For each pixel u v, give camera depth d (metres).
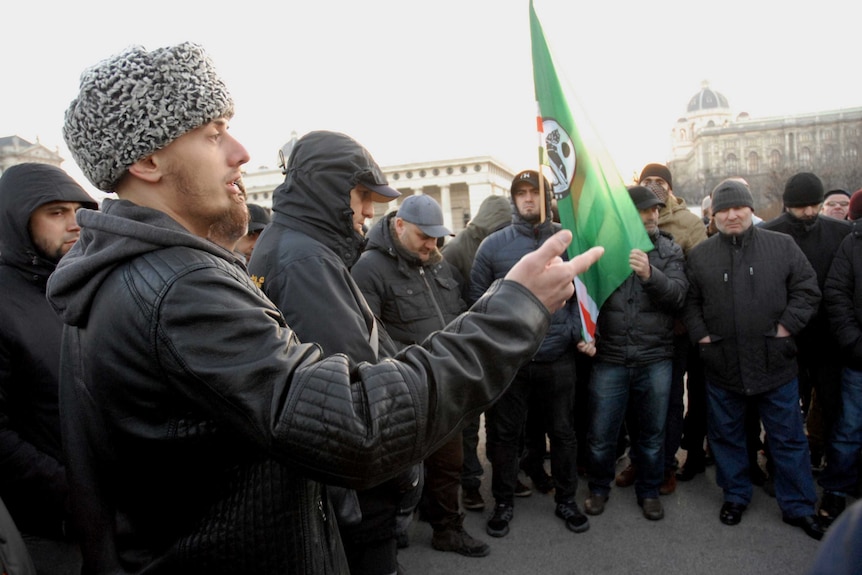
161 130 0.83
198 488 0.85
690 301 3.26
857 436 3.04
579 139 2.79
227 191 0.93
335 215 1.71
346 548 1.72
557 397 3.17
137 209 0.85
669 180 4.10
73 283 0.84
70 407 0.91
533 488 3.77
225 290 0.79
